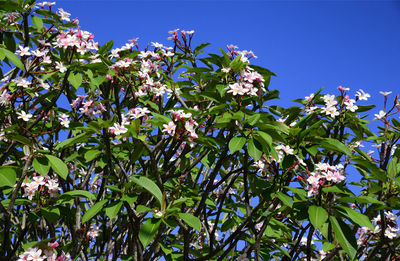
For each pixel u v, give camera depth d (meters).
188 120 2.71
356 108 3.32
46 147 4.12
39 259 2.66
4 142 3.89
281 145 2.92
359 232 3.76
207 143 2.88
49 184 3.27
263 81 3.23
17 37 3.97
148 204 3.37
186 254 3.02
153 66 3.54
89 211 2.76
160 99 3.48
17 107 4.05
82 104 3.77
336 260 3.74
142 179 2.64
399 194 3.30
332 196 2.92
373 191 3.15
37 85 3.92
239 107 3.03
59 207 3.19
